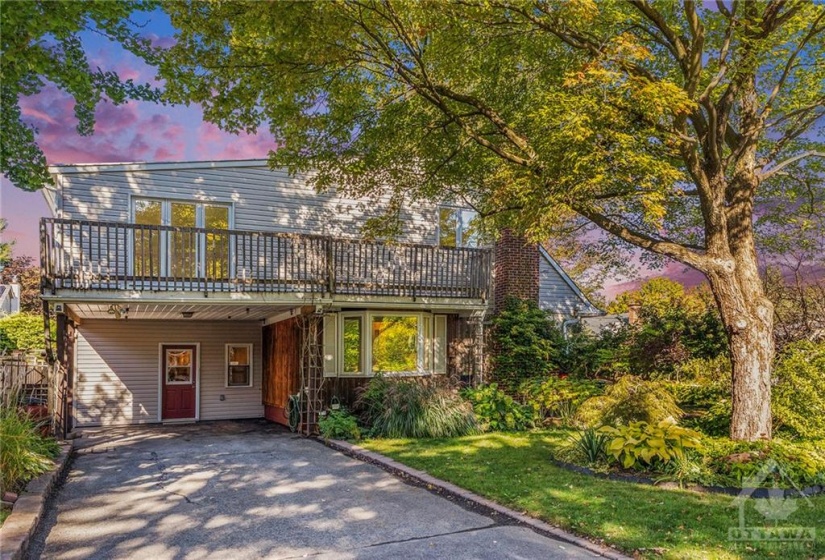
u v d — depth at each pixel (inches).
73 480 315.6
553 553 203.3
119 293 418.6
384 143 432.1
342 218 588.7
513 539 218.4
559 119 290.8
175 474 331.3
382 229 501.4
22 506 235.6
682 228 498.0
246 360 637.9
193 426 559.8
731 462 282.2
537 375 596.4
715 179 340.8
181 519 244.4
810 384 351.6
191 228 440.8
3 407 308.3
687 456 295.6
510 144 423.8
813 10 346.3
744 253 344.2
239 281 459.8
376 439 438.9
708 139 343.6
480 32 354.9
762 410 322.3
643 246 351.3
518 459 354.9
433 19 327.6
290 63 319.9
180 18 295.3
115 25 293.3
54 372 428.5
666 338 546.0
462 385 565.6
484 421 480.1
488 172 455.5
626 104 305.1
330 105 398.9
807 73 390.0
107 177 497.4
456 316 599.8
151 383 588.4
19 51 243.4
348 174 452.4
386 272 557.9
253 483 309.1
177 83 322.0
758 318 329.7
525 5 329.4
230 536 222.5
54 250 404.2
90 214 489.7
